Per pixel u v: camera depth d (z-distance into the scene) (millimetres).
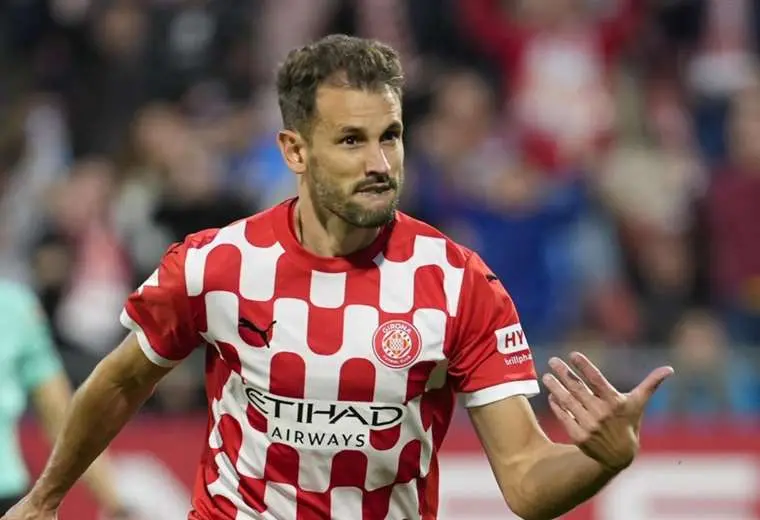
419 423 14836
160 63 38562
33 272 33406
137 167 35062
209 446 15367
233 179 35344
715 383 29562
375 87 14102
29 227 35062
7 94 38969
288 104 14523
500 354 14781
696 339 31703
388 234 14898
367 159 14047
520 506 14375
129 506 24766
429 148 35656
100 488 24125
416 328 14617
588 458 13789
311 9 39594
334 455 14742
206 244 14930
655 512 29203
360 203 14102
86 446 15492
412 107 36625
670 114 38844
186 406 29203
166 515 28844
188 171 33469
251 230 14953
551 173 36625
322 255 14758
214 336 14914
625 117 38219
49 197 34625
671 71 39812
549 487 14070
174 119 35844
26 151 36875
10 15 40062
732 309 34344
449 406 15141
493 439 14750
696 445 29297
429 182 34938
